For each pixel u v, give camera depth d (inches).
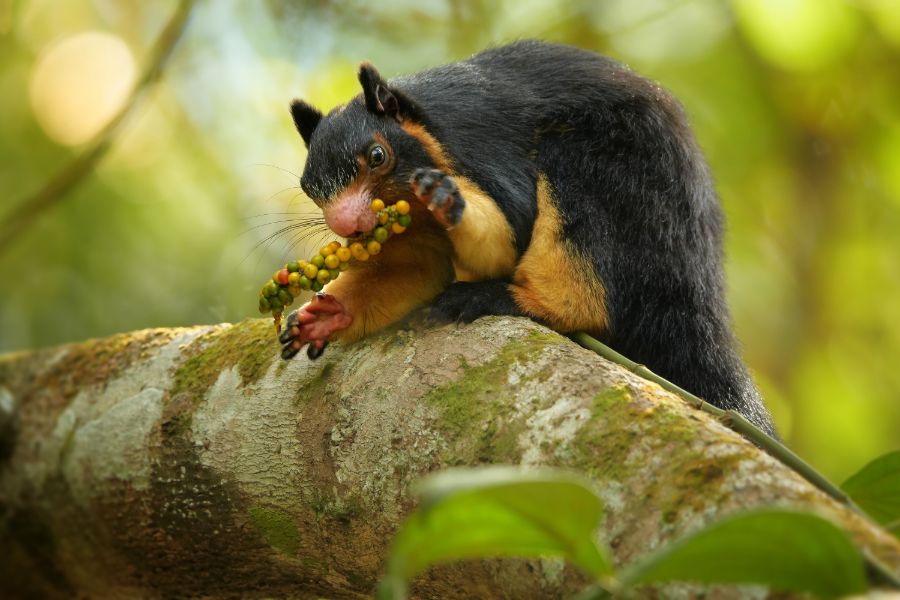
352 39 620.7
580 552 161.2
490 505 152.8
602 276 336.5
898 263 667.4
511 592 230.2
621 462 210.2
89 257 564.1
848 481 218.2
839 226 666.8
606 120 359.3
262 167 596.4
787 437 649.6
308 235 378.9
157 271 565.0
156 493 315.6
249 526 298.4
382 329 299.9
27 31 642.2
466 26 623.8
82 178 479.2
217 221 581.3
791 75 611.8
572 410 227.5
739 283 676.1
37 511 352.5
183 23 503.2
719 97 633.0
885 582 164.2
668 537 193.0
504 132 352.2
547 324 325.1
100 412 335.9
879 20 567.5
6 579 368.2
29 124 622.2
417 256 331.9
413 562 161.3
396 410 259.9
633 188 351.6
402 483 255.3
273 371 300.5
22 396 361.7
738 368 364.5
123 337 354.3
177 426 311.6
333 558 285.1
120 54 642.8
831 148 650.2
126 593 355.9
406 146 336.5
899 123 624.1
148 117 613.6
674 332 349.1
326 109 593.0
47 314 552.7
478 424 241.1
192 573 328.5
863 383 657.6
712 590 182.2
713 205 382.9
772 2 538.3
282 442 287.7
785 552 150.3
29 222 471.2
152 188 589.3
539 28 625.6
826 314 666.8
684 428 210.2
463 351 260.8
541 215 345.1
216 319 547.2
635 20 632.4
